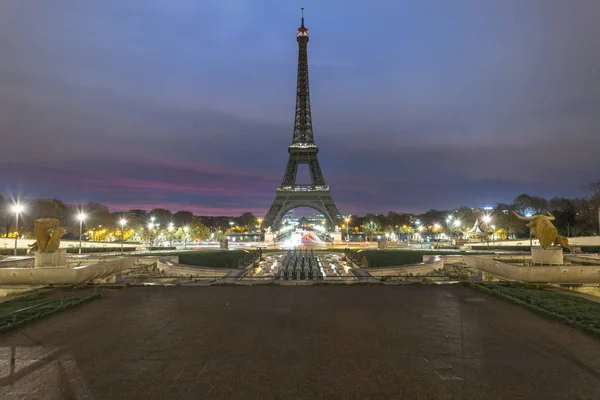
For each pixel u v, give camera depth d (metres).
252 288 30.64
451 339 17.06
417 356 14.95
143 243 135.38
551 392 11.83
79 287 30.62
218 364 14.16
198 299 26.20
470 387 12.21
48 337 17.47
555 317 20.41
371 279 36.03
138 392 11.90
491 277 38.09
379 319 20.59
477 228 121.62
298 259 57.28
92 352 15.46
